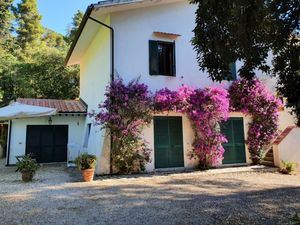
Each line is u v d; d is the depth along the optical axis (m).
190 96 11.65
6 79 23.95
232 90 12.91
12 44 33.38
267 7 4.33
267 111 13.16
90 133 13.73
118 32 11.53
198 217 5.61
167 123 11.84
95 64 14.18
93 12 11.16
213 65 5.12
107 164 10.68
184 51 12.67
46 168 12.98
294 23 4.37
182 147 11.98
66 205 6.54
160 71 12.29
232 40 4.82
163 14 12.50
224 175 10.62
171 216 5.68
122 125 10.52
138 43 11.84
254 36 4.66
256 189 8.27
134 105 10.70
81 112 15.38
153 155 11.44
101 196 7.38
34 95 24.88
